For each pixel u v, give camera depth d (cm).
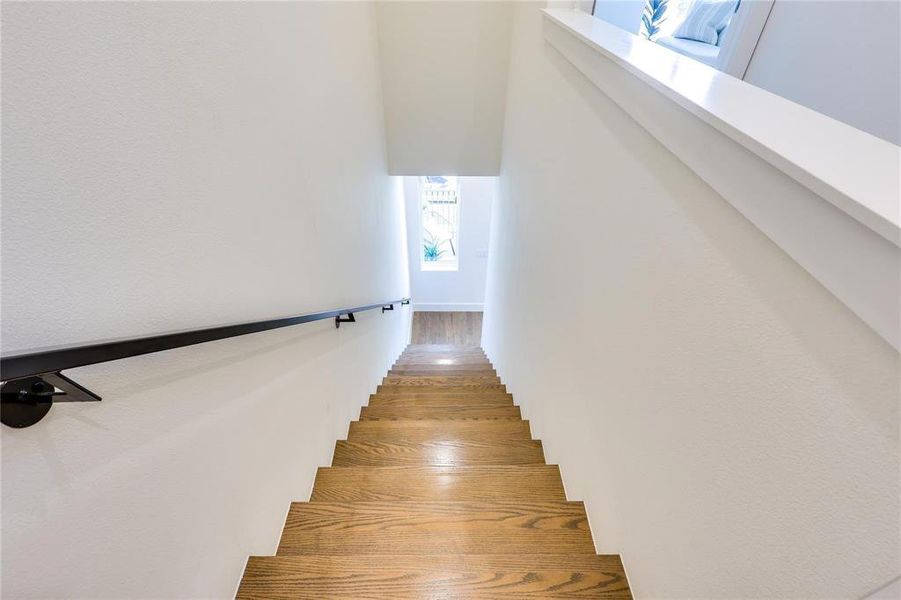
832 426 46
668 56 93
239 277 96
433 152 342
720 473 65
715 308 65
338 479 153
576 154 136
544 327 185
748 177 55
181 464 78
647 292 87
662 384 82
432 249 636
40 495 51
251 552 107
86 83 54
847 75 110
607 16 174
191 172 76
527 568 111
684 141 70
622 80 95
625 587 104
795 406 51
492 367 395
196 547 83
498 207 378
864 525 43
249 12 96
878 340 41
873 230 39
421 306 661
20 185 47
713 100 65
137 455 66
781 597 54
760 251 55
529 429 205
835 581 47
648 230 86
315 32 146
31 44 47
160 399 71
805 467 50
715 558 68
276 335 120
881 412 41
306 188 139
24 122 47
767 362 54
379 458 181
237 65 91
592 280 121
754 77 141
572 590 105
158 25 66
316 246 151
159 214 68
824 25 115
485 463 179
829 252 44
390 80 305
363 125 238
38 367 44
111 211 59
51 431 52
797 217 48
